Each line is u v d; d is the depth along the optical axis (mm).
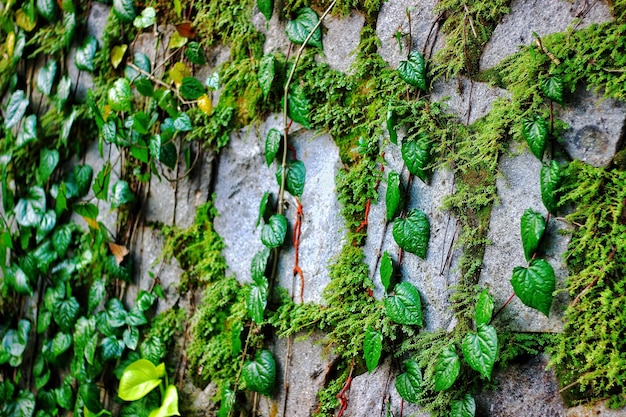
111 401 1689
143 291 1651
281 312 1483
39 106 1838
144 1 1679
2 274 1897
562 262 1272
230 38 1568
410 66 1367
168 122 1598
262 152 1537
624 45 1236
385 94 1407
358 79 1433
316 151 1477
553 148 1282
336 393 1438
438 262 1362
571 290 1261
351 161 1441
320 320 1448
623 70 1234
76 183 1754
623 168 1242
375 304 1406
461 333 1336
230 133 1574
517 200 1309
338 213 1450
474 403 1312
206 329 1573
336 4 1454
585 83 1265
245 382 1498
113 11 1685
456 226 1352
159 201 1658
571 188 1265
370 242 1423
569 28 1265
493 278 1322
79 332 1703
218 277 1576
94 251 1721
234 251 1566
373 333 1383
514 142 1313
